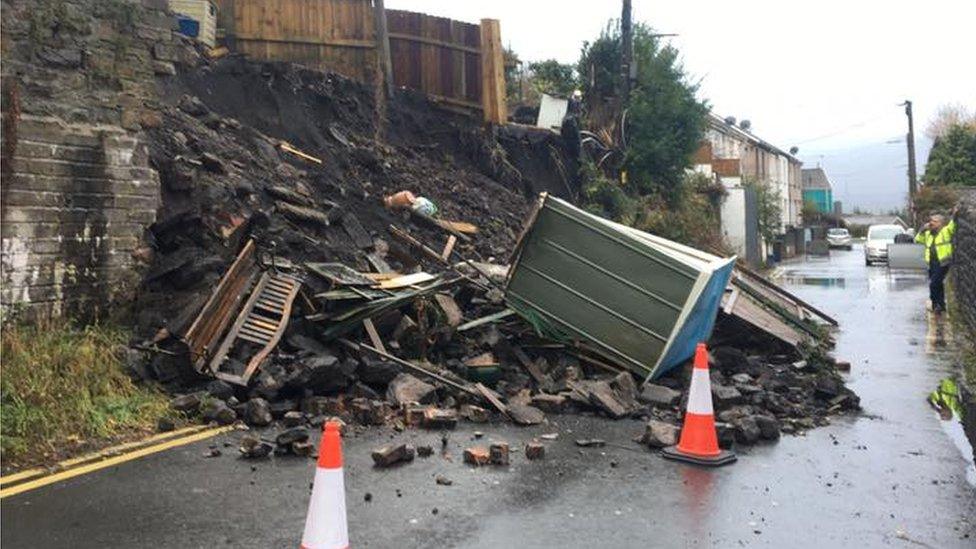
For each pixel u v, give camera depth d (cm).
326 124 1462
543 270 963
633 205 2252
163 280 879
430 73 1764
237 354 813
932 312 1772
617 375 901
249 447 639
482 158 1800
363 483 593
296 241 1025
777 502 579
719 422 760
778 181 6706
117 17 848
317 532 393
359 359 848
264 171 1150
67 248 797
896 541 510
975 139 4734
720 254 2470
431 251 1241
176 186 941
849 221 10562
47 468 595
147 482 578
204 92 1262
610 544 494
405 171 1527
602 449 706
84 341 744
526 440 727
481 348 934
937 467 674
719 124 5275
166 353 768
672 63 2616
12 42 752
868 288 2423
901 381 1043
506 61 2588
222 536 490
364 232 1182
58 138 789
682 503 572
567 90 2620
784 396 916
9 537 480
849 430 798
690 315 907
